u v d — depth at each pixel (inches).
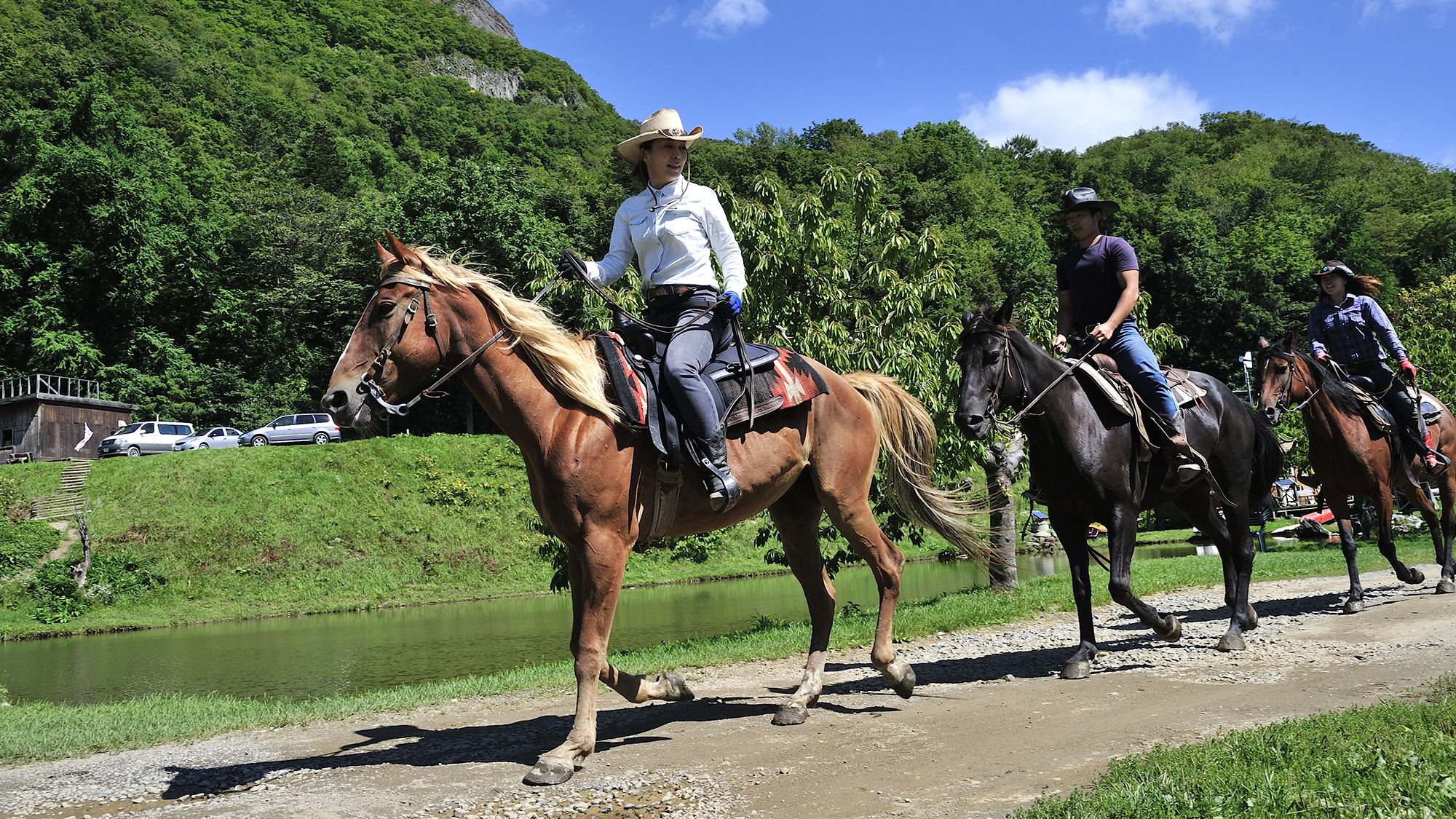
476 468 1237.1
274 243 2231.8
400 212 1873.8
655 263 202.7
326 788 174.4
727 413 193.8
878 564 223.1
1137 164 3941.9
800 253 514.0
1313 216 3270.2
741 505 198.7
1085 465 243.4
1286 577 463.2
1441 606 314.0
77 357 1851.6
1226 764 138.7
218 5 6235.2
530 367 182.1
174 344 2055.9
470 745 207.0
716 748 186.9
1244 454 283.9
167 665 589.6
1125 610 382.9
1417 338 884.0
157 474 1159.6
